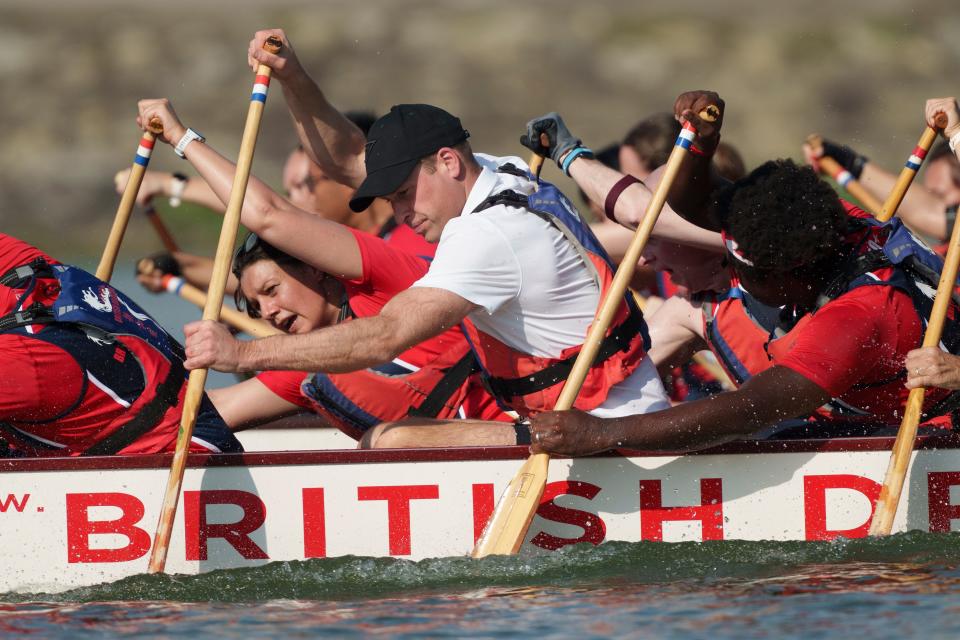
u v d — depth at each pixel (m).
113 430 15.77
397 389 17.52
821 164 24.94
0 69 99.69
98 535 15.79
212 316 15.81
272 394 19.27
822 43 103.69
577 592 14.95
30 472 15.69
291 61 17.52
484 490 16.02
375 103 101.31
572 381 15.41
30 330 15.04
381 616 14.33
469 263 14.84
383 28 108.44
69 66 101.25
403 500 16.02
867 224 15.51
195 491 15.95
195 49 103.69
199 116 96.12
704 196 16.66
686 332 19.39
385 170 15.41
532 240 15.22
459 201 15.62
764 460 16.09
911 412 15.42
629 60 103.56
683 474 16.11
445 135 15.48
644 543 16.14
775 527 16.16
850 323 14.87
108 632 13.98
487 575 15.60
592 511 16.12
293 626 14.05
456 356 17.48
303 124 18.78
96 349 15.41
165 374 16.02
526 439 16.20
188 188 27.06
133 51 103.00
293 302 17.27
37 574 15.77
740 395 14.92
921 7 107.25
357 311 16.92
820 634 13.30
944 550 15.98
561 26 108.06
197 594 15.38
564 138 18.31
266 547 15.99
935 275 15.66
